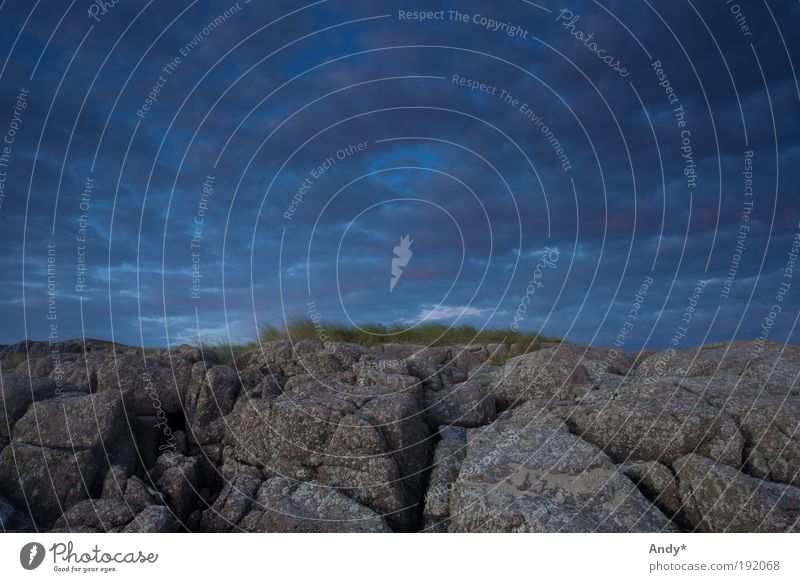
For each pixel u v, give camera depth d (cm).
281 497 682
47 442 716
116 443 738
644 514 624
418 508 710
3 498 679
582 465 686
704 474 663
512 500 635
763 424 738
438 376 991
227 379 853
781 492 657
